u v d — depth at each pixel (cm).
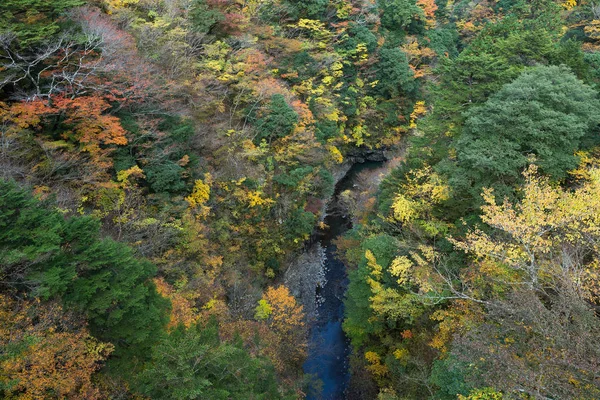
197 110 2236
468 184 1545
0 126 1356
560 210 1209
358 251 2156
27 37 1440
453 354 1015
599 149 1639
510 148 1457
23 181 1368
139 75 1720
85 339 993
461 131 1791
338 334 2242
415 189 1916
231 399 1010
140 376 962
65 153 1470
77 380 895
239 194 2297
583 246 1177
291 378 1731
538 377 877
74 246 1052
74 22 1633
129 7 2162
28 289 952
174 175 1833
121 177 1634
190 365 921
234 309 1878
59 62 1473
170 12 2209
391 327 1745
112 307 1080
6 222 939
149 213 1780
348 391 1891
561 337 866
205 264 1939
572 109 1532
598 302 1157
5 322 848
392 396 1482
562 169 1509
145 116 1803
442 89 1939
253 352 1434
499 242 1273
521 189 1385
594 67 2058
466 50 2058
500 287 1215
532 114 1504
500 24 2217
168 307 1267
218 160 2322
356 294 1789
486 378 894
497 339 1016
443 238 1719
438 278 1508
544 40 1939
